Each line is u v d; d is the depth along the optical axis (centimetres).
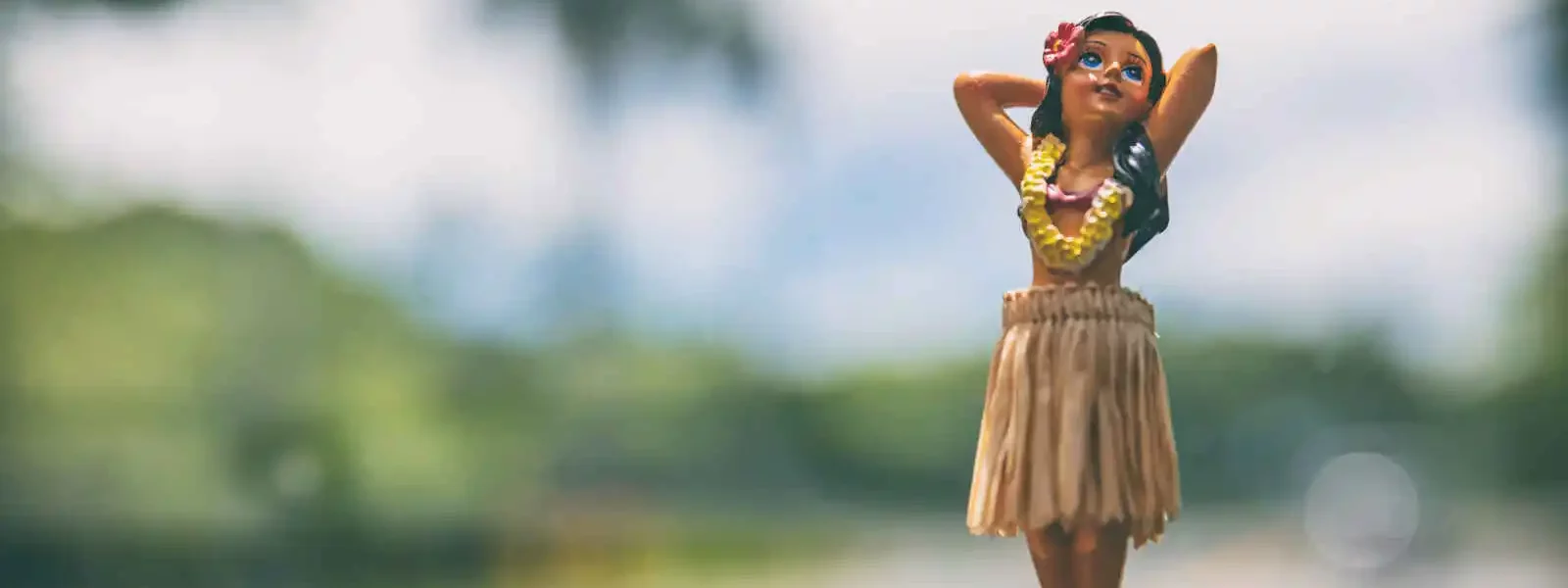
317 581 1652
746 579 1880
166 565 1541
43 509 1513
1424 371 4059
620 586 1870
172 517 1566
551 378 2294
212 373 1703
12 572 1466
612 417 2434
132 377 1633
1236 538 2281
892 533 2761
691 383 2969
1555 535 2123
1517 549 1998
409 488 1831
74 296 1661
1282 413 4569
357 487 1742
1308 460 1995
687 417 2966
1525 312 3045
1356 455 1841
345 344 1898
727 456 3191
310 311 1867
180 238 1788
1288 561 1950
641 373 2702
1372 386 4491
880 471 4047
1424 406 4284
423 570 1770
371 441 1798
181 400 1659
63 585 1480
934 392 4238
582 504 2177
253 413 1703
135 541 1534
